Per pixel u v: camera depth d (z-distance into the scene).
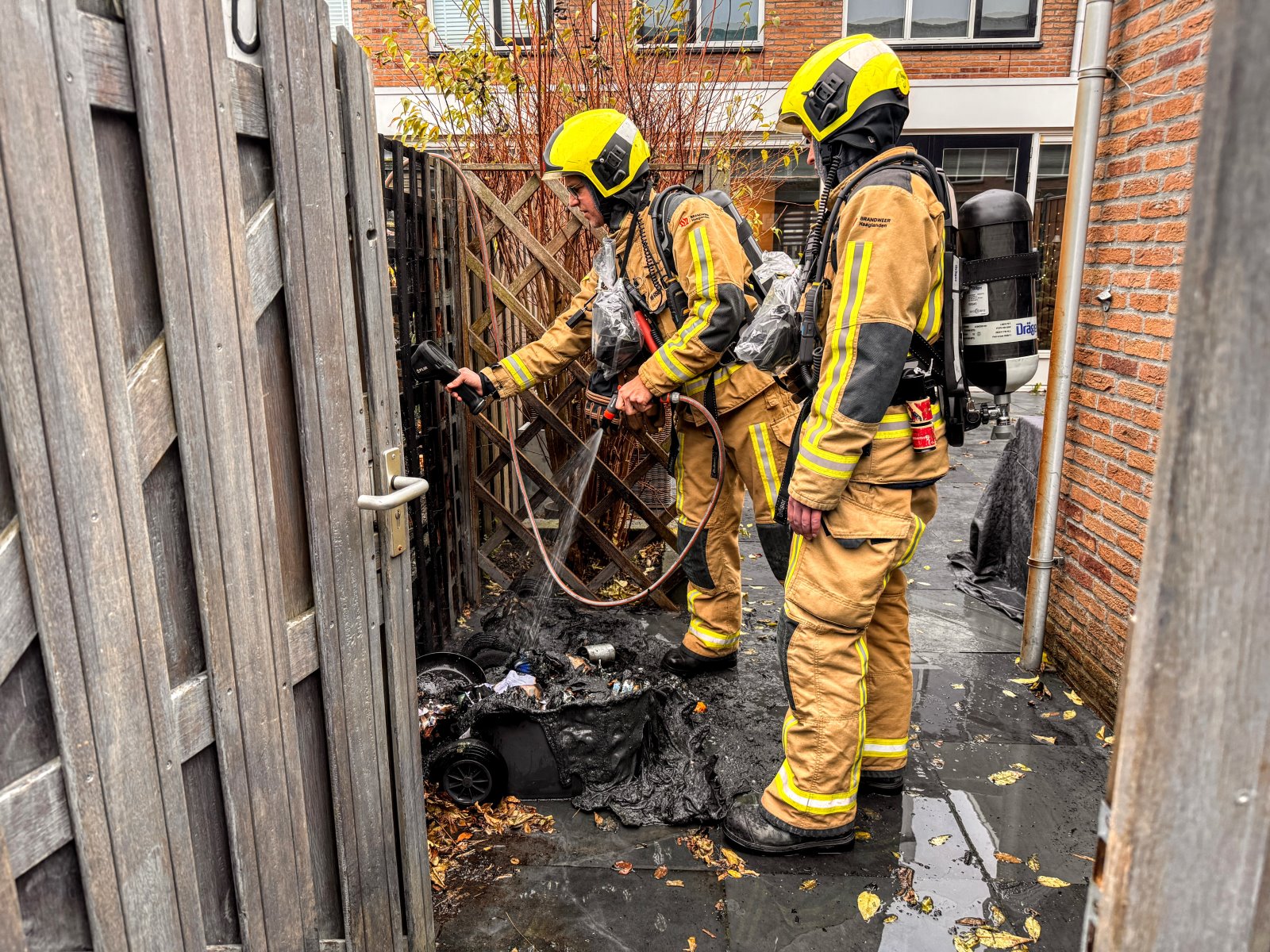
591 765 2.56
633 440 4.27
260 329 1.33
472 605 4.02
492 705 2.53
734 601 3.38
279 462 1.39
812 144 2.27
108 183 1.05
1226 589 0.71
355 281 1.55
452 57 4.71
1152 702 0.75
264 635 1.35
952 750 2.91
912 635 3.85
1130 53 2.94
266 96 1.28
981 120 10.51
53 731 1.02
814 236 2.27
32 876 1.01
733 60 9.55
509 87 4.57
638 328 2.92
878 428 2.14
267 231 1.31
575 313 3.09
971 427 2.40
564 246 4.00
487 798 2.55
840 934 2.08
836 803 2.33
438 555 3.49
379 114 9.57
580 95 4.62
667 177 4.25
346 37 1.46
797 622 2.27
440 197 3.38
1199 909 0.77
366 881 1.68
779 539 2.94
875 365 1.98
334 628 1.53
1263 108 0.63
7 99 0.90
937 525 5.50
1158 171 2.78
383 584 1.69
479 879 2.28
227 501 1.25
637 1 4.83
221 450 1.23
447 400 3.54
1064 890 2.23
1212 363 0.68
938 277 2.10
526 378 3.07
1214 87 0.65
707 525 3.26
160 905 1.17
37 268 0.94
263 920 1.39
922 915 2.14
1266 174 0.64
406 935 1.87
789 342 2.36
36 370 0.95
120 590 1.08
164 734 1.17
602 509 4.07
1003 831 2.48
